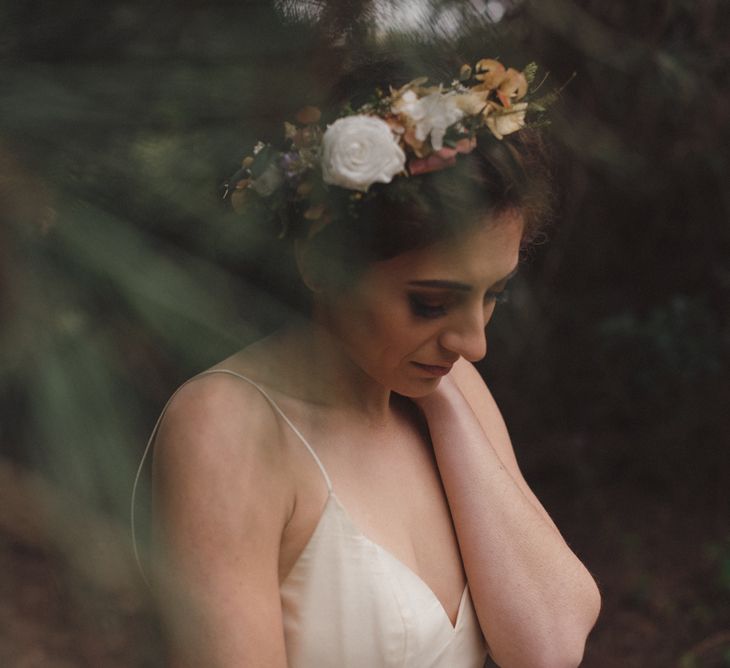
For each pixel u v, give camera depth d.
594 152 1.53
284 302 0.52
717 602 3.54
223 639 0.97
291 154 0.94
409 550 1.19
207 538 1.00
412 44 0.87
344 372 1.19
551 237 3.87
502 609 1.25
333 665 1.11
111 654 0.41
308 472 1.11
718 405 4.25
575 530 4.09
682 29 3.48
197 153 0.49
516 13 1.56
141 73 0.48
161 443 1.05
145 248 0.46
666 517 4.12
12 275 0.43
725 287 4.20
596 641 3.41
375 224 0.97
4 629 0.39
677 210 4.21
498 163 1.01
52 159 0.46
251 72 0.50
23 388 0.41
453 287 1.03
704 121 3.68
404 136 0.98
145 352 0.44
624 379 4.45
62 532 0.40
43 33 0.48
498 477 1.30
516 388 4.35
